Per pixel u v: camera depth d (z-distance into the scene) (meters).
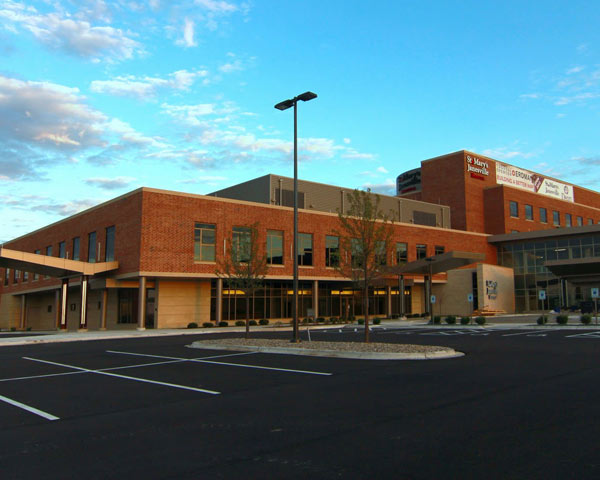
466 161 66.31
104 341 27.14
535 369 12.72
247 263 25.89
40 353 20.45
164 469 5.69
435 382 10.96
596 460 5.64
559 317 34.03
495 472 5.33
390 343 19.67
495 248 61.00
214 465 5.79
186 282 38.69
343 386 10.76
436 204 64.56
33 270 36.44
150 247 34.53
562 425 7.16
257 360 16.05
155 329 35.97
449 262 43.19
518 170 73.81
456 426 7.21
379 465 5.64
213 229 37.81
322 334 28.89
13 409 9.19
